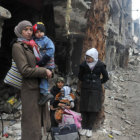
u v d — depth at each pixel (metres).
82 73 3.44
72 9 6.70
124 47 18.44
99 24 3.88
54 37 7.36
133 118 5.09
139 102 6.65
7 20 7.23
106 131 3.89
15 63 1.89
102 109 3.89
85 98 3.32
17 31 1.90
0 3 6.84
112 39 13.35
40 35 1.99
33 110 1.88
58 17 6.71
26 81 1.88
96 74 3.32
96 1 3.91
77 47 8.63
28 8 6.90
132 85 9.76
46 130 2.04
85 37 4.04
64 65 8.62
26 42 1.89
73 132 2.66
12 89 5.29
